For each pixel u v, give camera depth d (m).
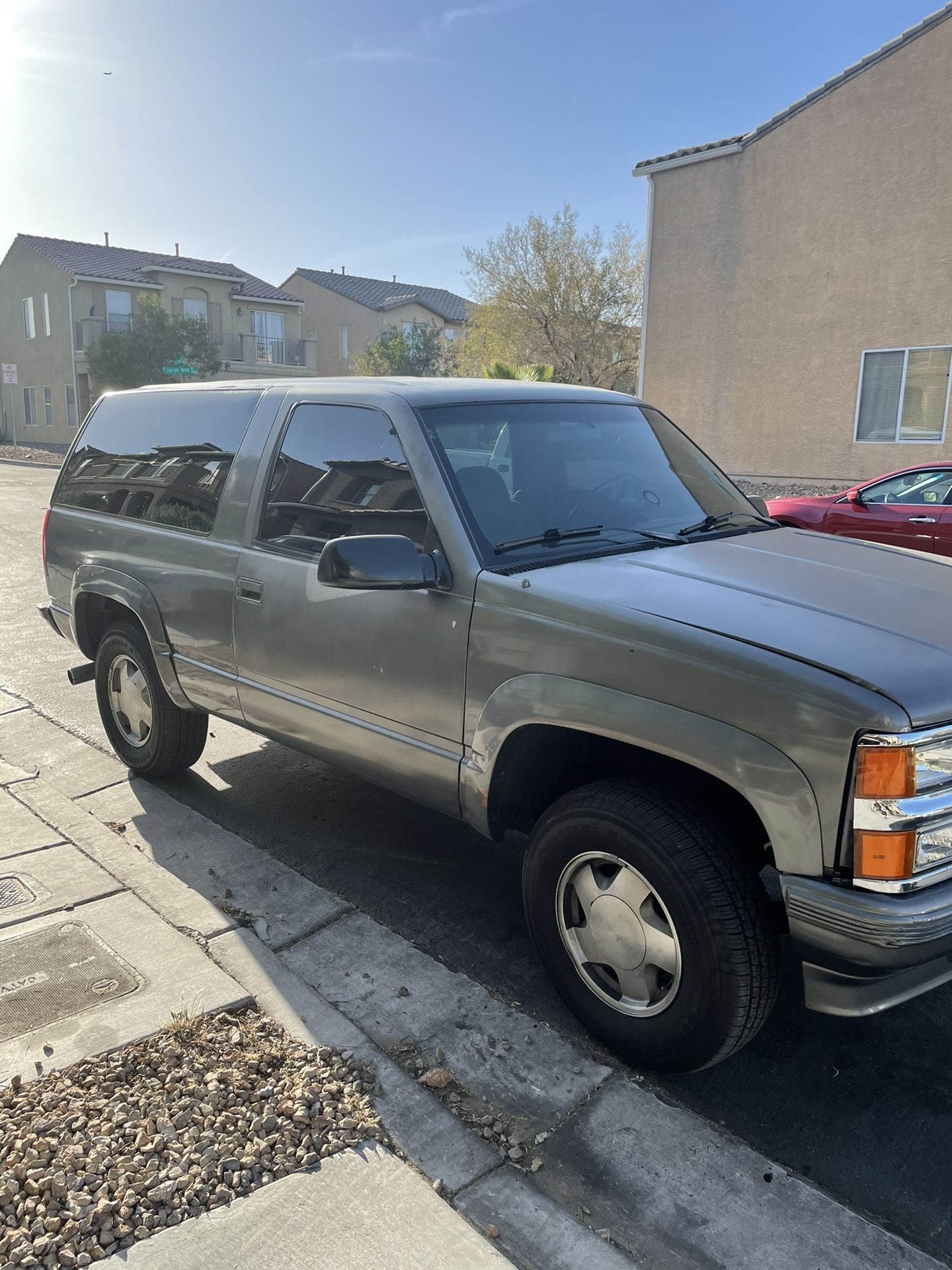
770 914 2.58
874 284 16.91
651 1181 2.44
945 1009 3.24
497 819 3.11
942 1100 2.79
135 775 5.00
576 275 31.61
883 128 16.34
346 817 4.59
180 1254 2.13
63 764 5.18
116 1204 2.25
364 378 3.89
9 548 12.84
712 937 2.52
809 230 17.55
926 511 9.61
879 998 2.37
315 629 3.57
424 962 3.36
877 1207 2.40
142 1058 2.75
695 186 19.00
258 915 3.63
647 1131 2.61
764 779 2.36
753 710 2.39
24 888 3.71
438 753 3.18
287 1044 2.85
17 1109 2.53
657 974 2.75
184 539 4.24
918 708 2.25
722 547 3.38
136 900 3.65
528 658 2.86
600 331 32.59
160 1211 2.24
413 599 3.21
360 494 3.48
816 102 17.06
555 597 2.82
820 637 2.50
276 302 41.56
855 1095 2.80
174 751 4.73
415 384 3.67
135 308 38.12
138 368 33.84
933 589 2.97
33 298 39.78
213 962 3.24
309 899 3.76
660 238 19.72
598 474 3.64
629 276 32.03
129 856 4.02
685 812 2.61
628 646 2.63
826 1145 2.60
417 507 3.26
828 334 17.64
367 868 4.09
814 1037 3.08
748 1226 2.32
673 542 3.41
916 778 2.23
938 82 15.59
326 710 3.60
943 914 2.25
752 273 18.48
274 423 3.96
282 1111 2.56
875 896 2.24
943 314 16.17
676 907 2.57
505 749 2.99
